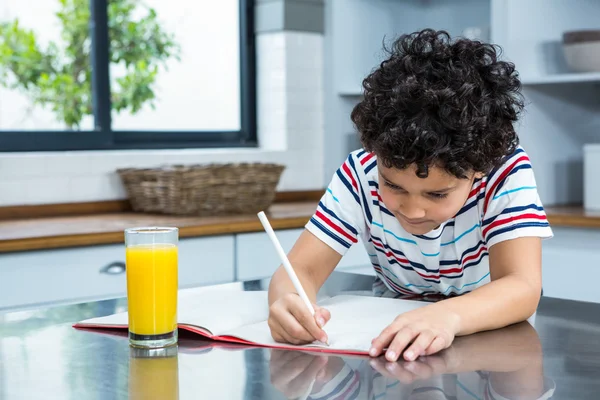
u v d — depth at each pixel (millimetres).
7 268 2246
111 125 3145
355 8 3529
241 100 3527
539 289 1200
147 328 1038
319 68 3531
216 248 2637
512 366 930
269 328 1117
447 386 848
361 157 1403
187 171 2744
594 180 2904
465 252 1369
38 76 3092
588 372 899
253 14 3516
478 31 3109
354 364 949
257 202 2943
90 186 2957
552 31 3062
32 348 1043
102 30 3092
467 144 1060
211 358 982
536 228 1247
